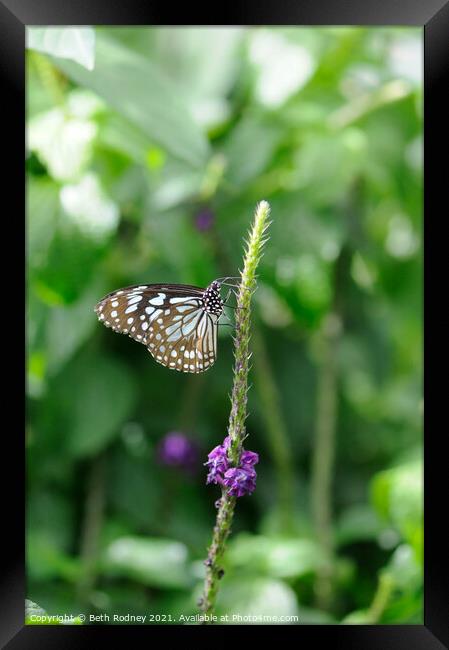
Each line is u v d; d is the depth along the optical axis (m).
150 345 0.64
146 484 0.83
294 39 0.81
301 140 0.80
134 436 0.84
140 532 0.82
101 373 0.82
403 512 0.72
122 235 0.79
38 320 0.76
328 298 0.79
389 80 0.81
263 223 0.58
